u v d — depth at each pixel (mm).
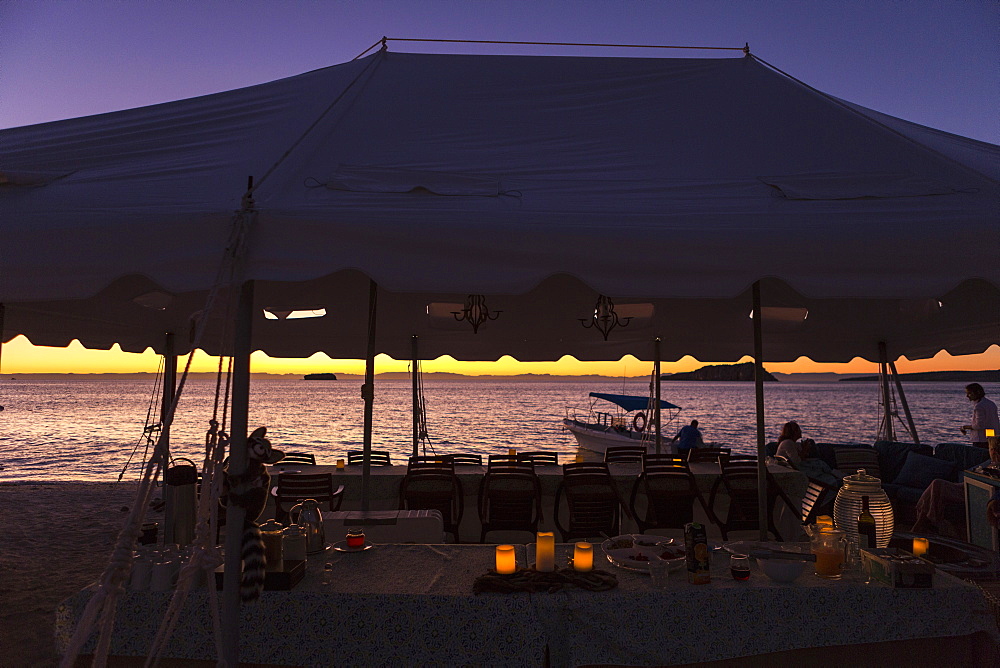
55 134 3424
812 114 3797
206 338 7344
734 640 2572
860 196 2781
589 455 24562
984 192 2805
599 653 2521
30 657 3723
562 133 3562
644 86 4312
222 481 2285
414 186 2707
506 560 2779
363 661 2531
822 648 2637
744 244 2443
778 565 2740
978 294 5309
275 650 2551
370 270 2342
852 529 3273
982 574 2922
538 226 2432
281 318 7801
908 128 3906
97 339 6664
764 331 7469
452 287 2373
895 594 2650
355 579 2771
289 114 3605
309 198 2518
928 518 6141
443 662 2510
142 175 2783
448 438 35844
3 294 2377
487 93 4109
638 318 6973
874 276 2438
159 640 2375
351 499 6234
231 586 2406
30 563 5883
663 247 2430
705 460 7203
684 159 3252
